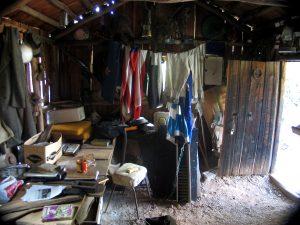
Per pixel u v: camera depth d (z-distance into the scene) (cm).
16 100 228
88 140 350
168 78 363
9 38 223
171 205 340
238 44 423
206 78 422
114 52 359
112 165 356
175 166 352
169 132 352
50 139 288
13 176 219
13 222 166
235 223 303
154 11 411
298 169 444
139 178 309
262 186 394
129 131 371
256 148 415
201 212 325
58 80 410
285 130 619
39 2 270
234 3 379
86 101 427
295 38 326
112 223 299
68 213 174
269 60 399
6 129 226
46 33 365
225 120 397
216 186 389
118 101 426
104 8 386
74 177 226
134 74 363
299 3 300
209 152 454
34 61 314
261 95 402
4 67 220
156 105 371
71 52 418
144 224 296
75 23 390
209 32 425
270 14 365
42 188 204
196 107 409
